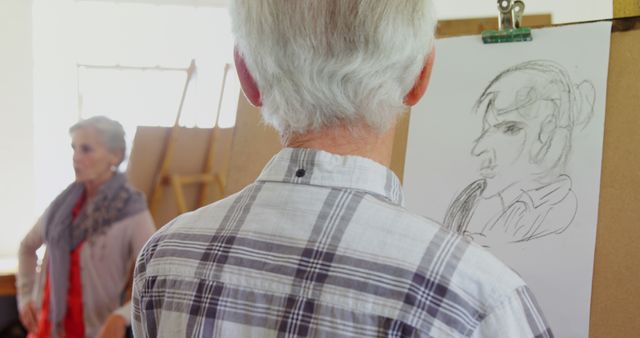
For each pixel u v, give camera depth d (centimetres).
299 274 54
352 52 55
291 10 55
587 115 96
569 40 100
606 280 91
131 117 308
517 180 99
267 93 59
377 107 56
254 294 55
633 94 94
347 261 53
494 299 51
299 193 57
